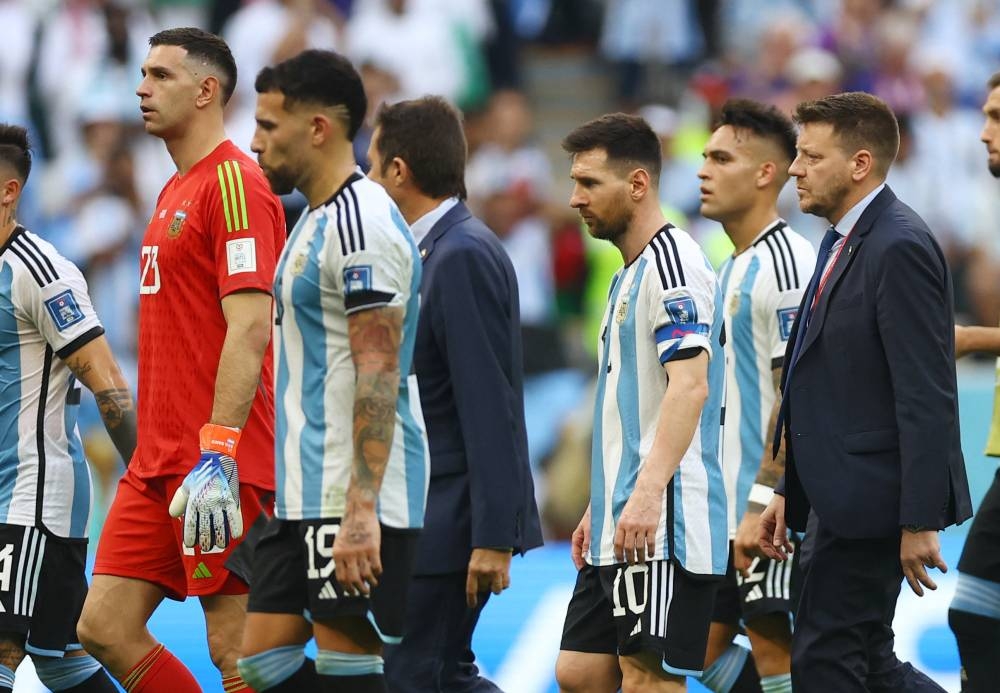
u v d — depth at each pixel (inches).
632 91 1993.1
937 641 987.3
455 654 746.8
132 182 1696.6
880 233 676.7
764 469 771.4
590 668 733.9
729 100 847.7
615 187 709.3
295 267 611.2
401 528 613.3
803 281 821.2
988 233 1809.8
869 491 670.5
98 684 790.5
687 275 685.3
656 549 682.2
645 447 695.1
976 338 809.5
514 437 728.3
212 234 724.7
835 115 696.4
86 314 755.4
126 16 1814.7
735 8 1989.4
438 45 1863.9
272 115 613.9
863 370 675.4
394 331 597.3
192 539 669.3
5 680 741.9
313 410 609.0
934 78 1867.6
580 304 1657.2
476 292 714.8
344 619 607.8
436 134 734.5
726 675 839.1
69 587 760.3
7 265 746.8
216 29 1850.4
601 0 2027.6
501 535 704.4
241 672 632.4
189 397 728.3
